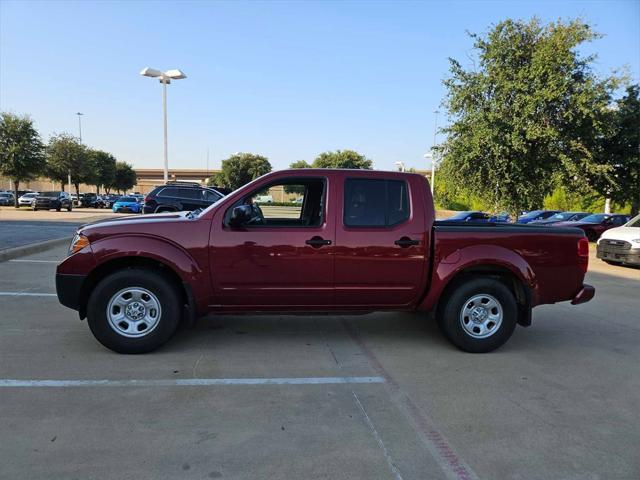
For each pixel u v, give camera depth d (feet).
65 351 16.07
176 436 10.74
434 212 17.04
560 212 81.71
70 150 157.79
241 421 11.53
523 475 9.59
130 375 14.19
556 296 17.52
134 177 248.52
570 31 51.16
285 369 15.07
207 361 15.56
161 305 15.78
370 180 16.70
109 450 10.09
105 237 15.61
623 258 42.50
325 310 16.98
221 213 16.06
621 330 20.83
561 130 52.54
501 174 55.57
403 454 10.25
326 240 16.25
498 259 16.75
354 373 14.92
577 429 11.55
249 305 16.44
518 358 16.79
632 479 9.52
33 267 32.55
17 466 9.40
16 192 129.29
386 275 16.66
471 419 11.95
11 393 12.75
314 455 10.12
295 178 16.57
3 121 121.80
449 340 17.33
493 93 53.83
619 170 61.46
